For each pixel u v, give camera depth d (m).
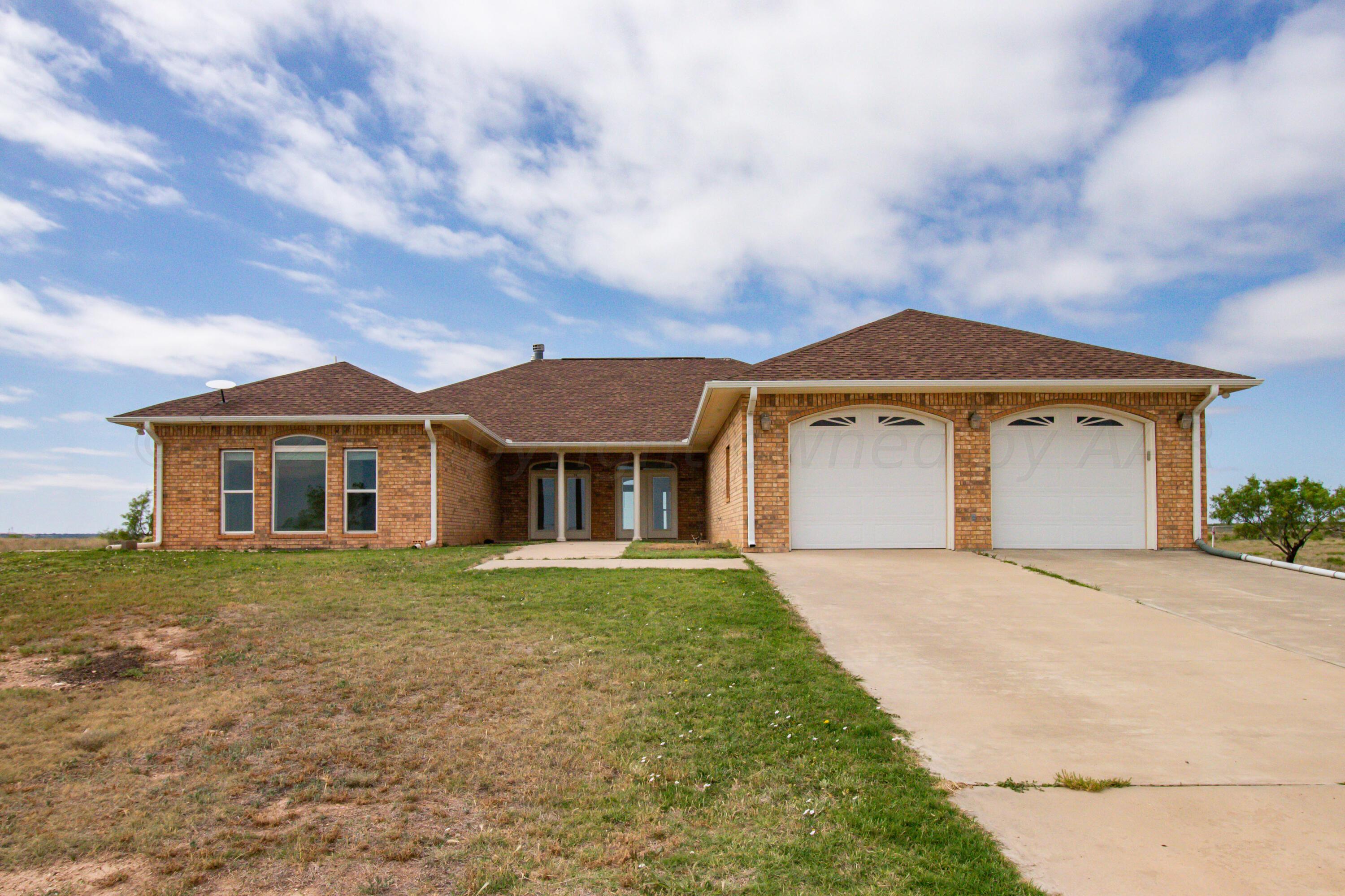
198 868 3.31
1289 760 4.37
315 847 3.48
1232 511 19.77
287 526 16.03
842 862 3.28
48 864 3.35
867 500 13.85
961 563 11.81
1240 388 13.72
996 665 6.35
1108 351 14.55
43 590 9.24
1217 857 3.26
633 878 3.16
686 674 5.98
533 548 15.34
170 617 7.86
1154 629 7.57
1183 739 4.71
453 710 5.27
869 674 6.11
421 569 11.05
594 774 4.27
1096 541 13.82
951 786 4.04
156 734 4.86
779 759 4.42
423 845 3.52
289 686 5.78
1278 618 8.07
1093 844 3.39
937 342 14.95
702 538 20.91
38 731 4.90
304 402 16.34
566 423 20.86
